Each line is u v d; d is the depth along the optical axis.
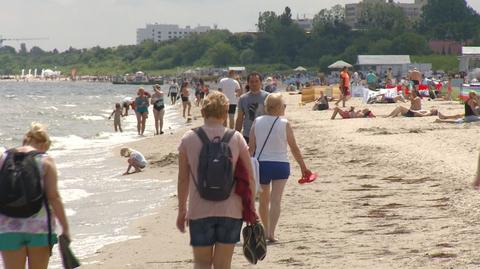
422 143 65.69
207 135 22.27
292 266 28.59
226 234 22.02
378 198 42.44
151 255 34.03
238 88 70.38
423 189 43.81
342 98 127.81
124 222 43.50
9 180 21.52
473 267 25.52
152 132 118.25
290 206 42.19
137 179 62.47
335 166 57.69
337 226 35.81
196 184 21.94
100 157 82.31
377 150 64.19
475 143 62.62
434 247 29.16
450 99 134.38
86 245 37.50
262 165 32.31
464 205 37.25
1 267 25.08
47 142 23.08
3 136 125.25
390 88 147.12
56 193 22.17
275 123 32.31
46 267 22.34
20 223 21.67
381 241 31.53
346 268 27.38
